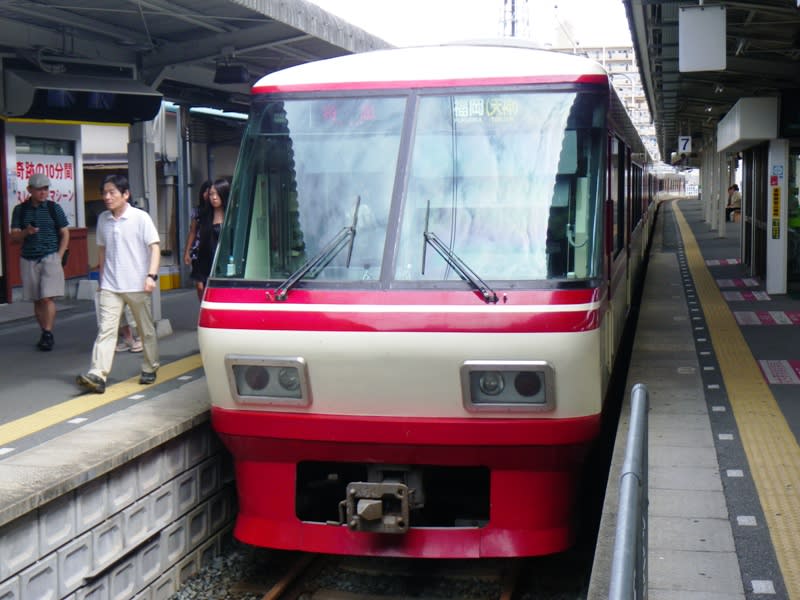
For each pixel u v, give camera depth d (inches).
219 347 232.7
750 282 645.9
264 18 410.6
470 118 237.1
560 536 233.8
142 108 427.2
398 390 223.6
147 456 248.8
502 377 220.8
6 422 279.7
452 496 270.4
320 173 240.5
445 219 231.3
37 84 398.9
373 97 242.2
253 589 262.2
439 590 255.9
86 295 569.0
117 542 235.6
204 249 380.2
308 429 231.1
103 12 396.8
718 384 336.5
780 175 565.3
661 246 987.9
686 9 398.6
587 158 233.3
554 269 225.6
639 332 447.8
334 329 222.8
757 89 666.2
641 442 138.4
